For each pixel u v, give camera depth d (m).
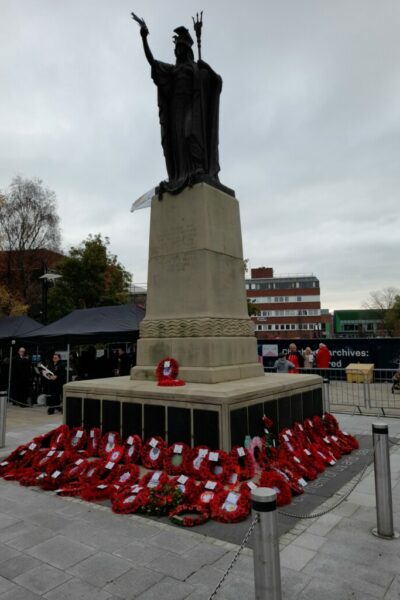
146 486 5.38
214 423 5.98
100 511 5.10
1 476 6.66
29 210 35.09
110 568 3.77
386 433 4.48
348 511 5.02
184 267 8.20
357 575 3.62
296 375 8.93
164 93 9.12
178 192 8.49
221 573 3.64
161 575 3.63
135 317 14.59
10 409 14.89
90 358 15.93
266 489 2.88
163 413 6.49
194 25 9.06
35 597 3.34
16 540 4.37
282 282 85.44
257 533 2.77
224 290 8.30
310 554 3.99
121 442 6.82
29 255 34.84
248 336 8.59
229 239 8.70
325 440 7.69
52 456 6.69
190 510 4.83
